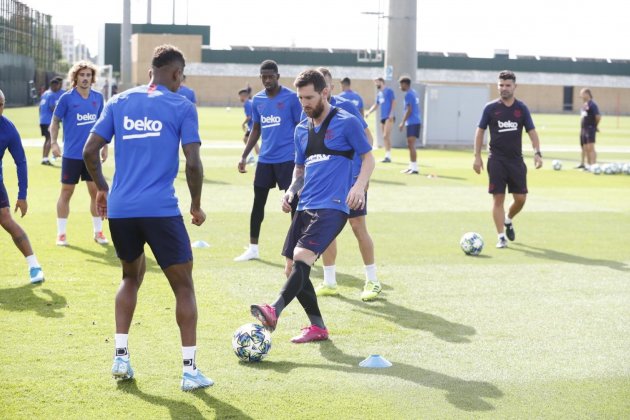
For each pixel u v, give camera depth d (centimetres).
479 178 2069
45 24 7575
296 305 809
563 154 3016
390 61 3173
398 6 3145
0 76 5388
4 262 974
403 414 521
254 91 9562
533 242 1194
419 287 893
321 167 665
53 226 1243
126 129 549
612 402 549
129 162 550
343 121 661
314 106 659
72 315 743
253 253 1024
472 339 696
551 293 875
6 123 841
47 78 7244
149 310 766
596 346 680
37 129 3600
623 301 841
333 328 723
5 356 622
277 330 716
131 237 556
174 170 556
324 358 636
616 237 1243
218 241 1145
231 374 593
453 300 836
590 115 2356
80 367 601
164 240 549
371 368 612
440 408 533
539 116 8162
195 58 9425
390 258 1055
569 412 529
